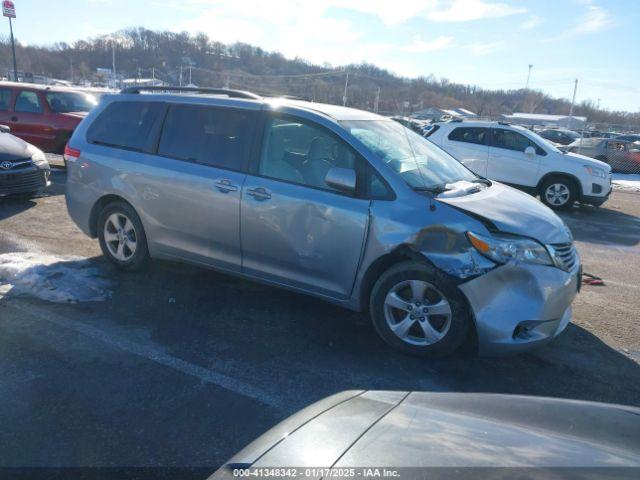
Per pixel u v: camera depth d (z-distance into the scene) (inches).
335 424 70.5
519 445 63.8
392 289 152.4
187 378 136.1
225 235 177.9
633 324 188.9
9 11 1194.6
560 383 143.6
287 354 151.9
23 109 462.0
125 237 205.2
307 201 160.6
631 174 823.1
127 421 116.8
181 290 195.3
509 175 449.1
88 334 157.4
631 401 136.0
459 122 473.1
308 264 164.1
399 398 81.5
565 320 157.2
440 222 144.4
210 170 179.3
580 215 426.3
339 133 161.9
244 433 114.4
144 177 192.2
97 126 210.4
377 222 150.9
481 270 140.3
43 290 184.1
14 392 126.0
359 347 158.2
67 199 216.2
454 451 61.8
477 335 143.6
